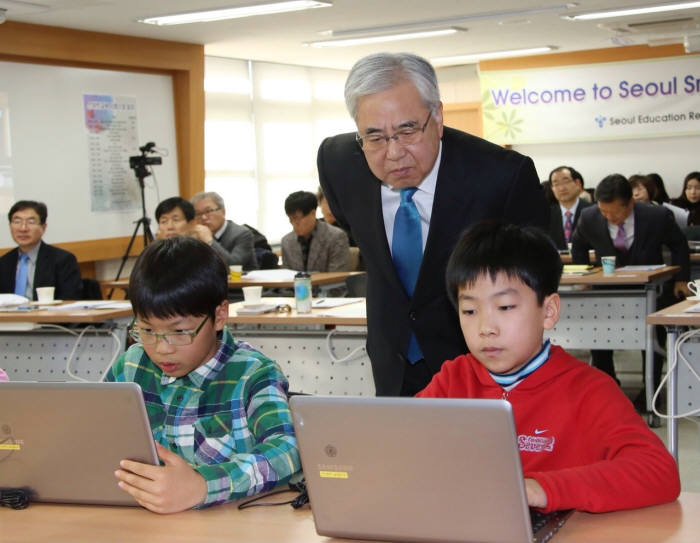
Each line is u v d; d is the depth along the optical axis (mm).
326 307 4199
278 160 10117
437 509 1233
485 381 1607
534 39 9469
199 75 8531
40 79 7246
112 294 7395
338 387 3973
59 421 1462
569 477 1317
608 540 1246
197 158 8570
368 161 2072
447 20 7957
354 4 6984
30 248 5426
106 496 1499
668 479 1363
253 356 1750
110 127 7836
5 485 1546
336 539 1322
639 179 7691
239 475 1526
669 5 7688
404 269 2215
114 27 7367
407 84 1956
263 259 6965
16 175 7059
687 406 3240
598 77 10656
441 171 2137
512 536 1202
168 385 1735
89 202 7652
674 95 10445
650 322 3250
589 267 5141
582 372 1546
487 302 1503
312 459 1296
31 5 6234
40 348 4508
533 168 2170
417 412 1210
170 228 6008
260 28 7832
